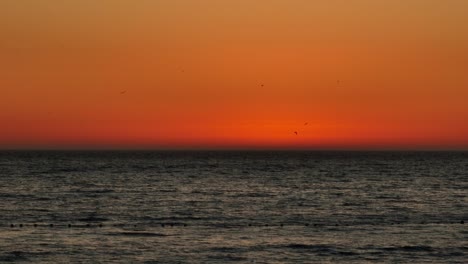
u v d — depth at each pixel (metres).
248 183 103.12
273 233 49.28
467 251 42.62
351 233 49.44
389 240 46.28
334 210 65.50
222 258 40.25
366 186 97.81
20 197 76.19
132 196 78.75
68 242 44.62
